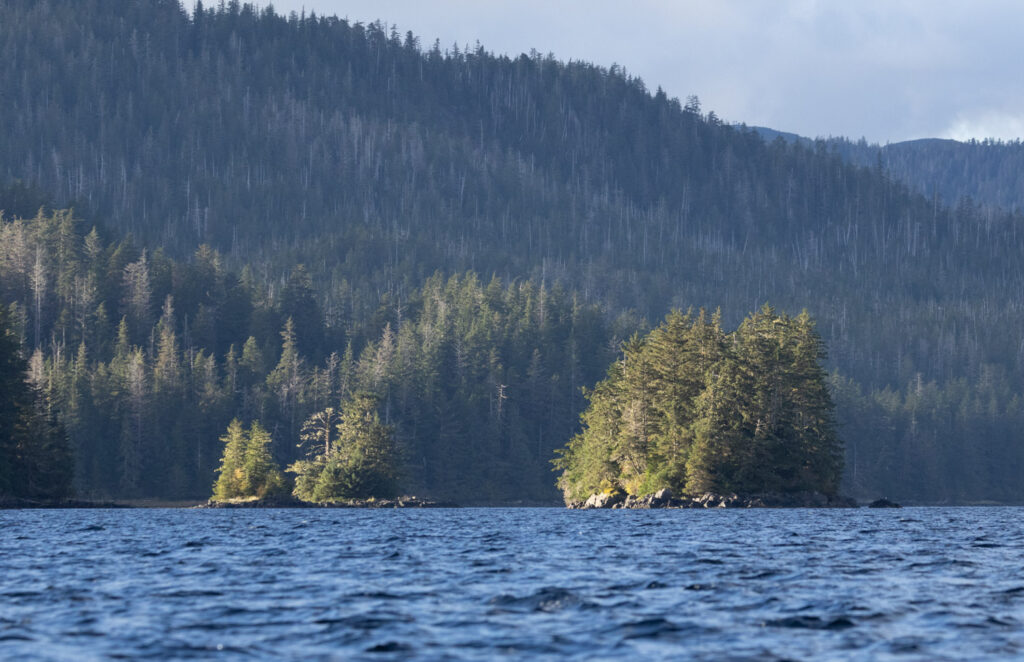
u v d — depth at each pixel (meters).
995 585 77.00
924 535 135.00
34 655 52.00
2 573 87.38
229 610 65.88
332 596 72.19
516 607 66.62
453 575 85.25
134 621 61.84
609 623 60.47
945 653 52.28
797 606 66.62
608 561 97.12
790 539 126.62
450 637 56.41
